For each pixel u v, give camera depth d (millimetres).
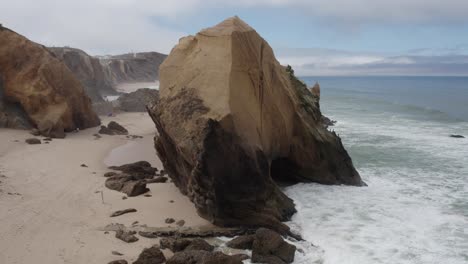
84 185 18156
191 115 15125
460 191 18312
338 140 19469
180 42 18109
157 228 13734
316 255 12156
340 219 14719
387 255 12125
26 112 30797
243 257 11836
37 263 11281
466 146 28984
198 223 14250
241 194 14055
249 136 14945
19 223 13641
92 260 11516
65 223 13938
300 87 19891
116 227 13750
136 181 18312
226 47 15828
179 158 16438
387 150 27453
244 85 15719
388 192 17922
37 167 20781
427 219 14859
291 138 18047
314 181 18750
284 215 14633
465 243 12961
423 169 22406
